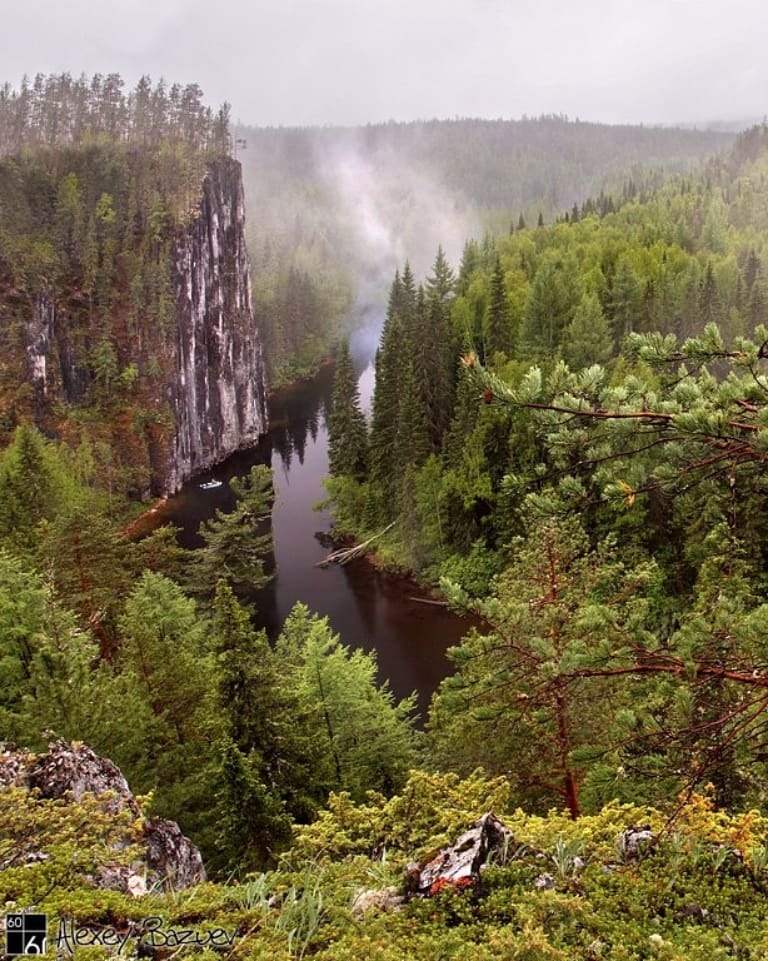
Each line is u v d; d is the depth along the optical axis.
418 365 60.66
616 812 8.74
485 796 10.52
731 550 11.88
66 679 18.91
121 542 43.09
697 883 7.38
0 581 25.25
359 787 21.17
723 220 129.50
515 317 76.38
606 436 7.12
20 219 94.50
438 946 6.60
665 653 7.23
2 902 7.05
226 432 103.00
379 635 46.19
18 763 10.88
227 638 18.70
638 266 85.38
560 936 6.68
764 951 6.30
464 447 50.62
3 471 59.28
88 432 86.44
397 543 56.53
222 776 16.98
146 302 94.06
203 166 110.06
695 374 7.13
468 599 9.37
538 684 10.14
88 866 7.72
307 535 64.88
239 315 109.88
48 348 87.88
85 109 124.94
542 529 16.59
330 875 8.06
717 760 6.58
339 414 67.88
